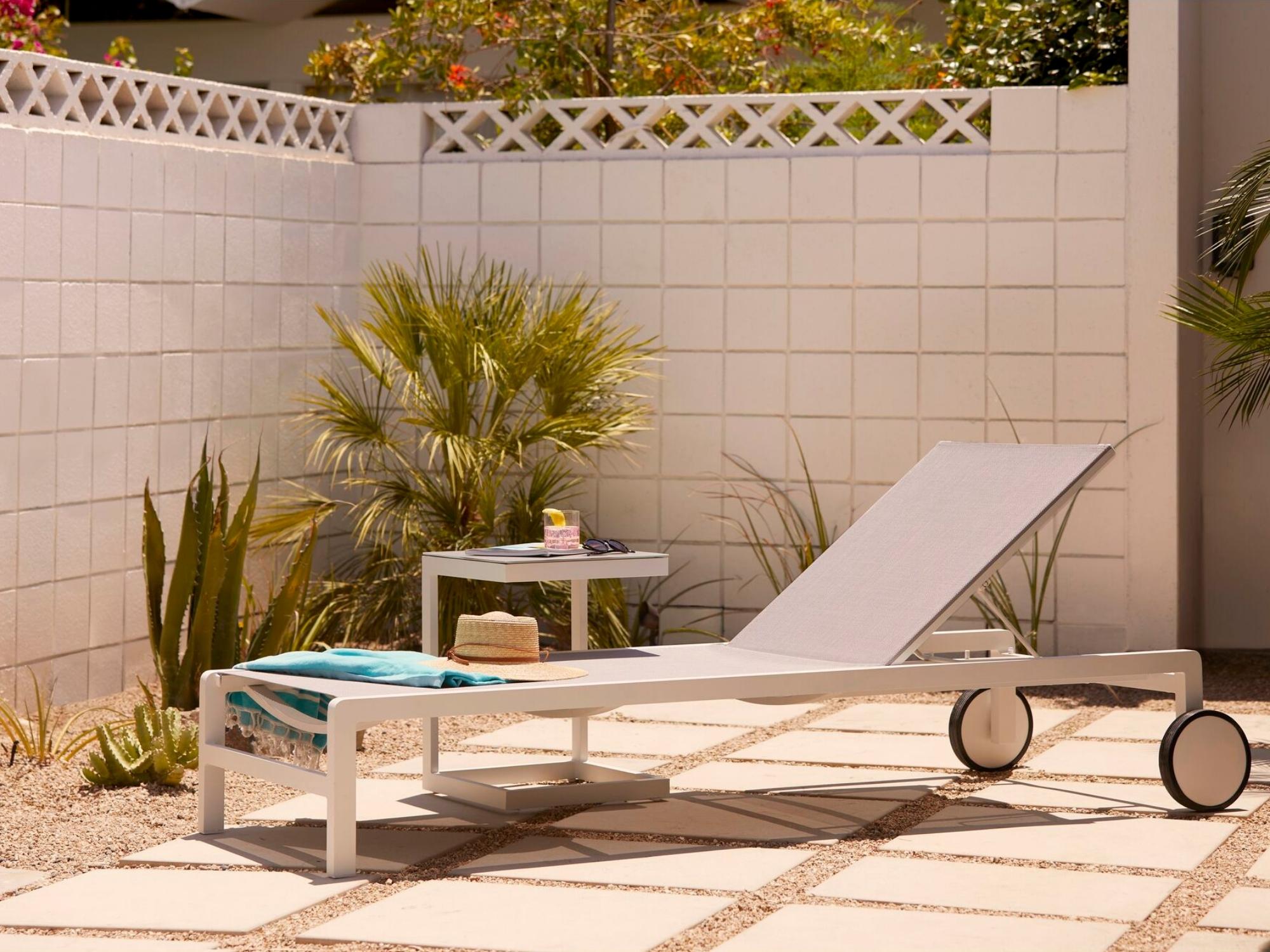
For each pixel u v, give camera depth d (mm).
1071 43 8172
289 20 12867
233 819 4945
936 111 7812
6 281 6277
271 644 6637
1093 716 6539
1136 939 3699
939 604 4996
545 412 7785
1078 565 7637
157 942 3729
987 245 7664
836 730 6305
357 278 8430
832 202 7848
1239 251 7441
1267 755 5809
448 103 8367
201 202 7312
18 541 6375
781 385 7957
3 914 3936
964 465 5617
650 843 4633
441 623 7328
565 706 4461
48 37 8258
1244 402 7332
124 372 6891
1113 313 7520
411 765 5703
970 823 4855
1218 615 8328
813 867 4371
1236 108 8172
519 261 8266
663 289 8086
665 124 9344
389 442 7777
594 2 9305
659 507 8156
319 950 3672
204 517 6621
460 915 3914
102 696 6852
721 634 8078
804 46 9656
